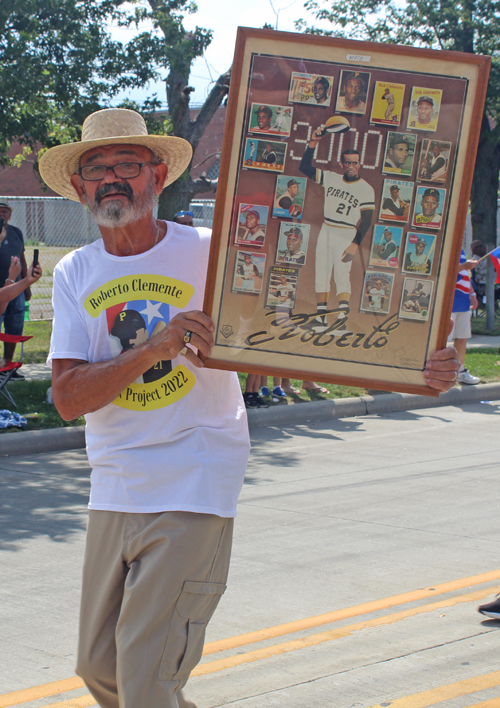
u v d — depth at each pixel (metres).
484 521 5.79
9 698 3.19
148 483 2.43
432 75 2.38
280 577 4.64
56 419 8.61
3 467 7.34
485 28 21.81
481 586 4.50
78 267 2.66
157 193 2.77
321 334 2.45
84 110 12.59
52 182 2.95
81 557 4.95
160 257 2.60
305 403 10.06
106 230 2.63
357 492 6.57
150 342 2.39
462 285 11.35
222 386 2.58
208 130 31.61
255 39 2.39
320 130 2.41
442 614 4.07
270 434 9.03
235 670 3.43
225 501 2.45
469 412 10.60
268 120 2.41
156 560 2.35
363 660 3.53
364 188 2.42
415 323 2.45
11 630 3.88
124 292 2.58
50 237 22.70
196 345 2.38
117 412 2.50
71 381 2.47
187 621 2.37
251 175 2.42
